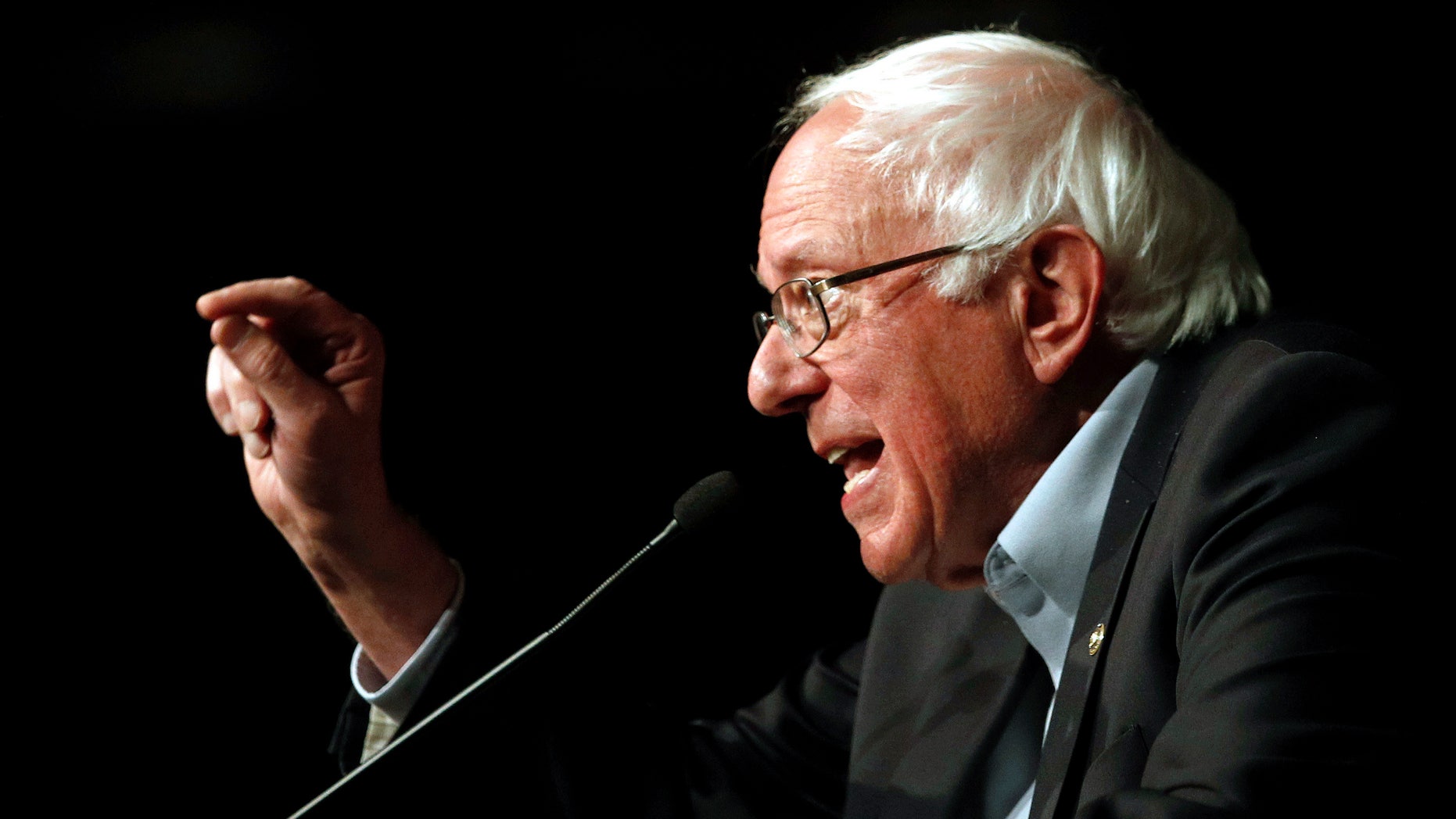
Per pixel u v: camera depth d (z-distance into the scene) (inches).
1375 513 148.6
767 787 259.6
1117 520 184.2
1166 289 201.9
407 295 425.4
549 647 200.8
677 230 418.6
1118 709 164.1
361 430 228.7
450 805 233.3
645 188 417.4
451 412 432.5
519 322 427.8
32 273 405.4
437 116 415.5
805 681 278.8
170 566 418.6
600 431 428.5
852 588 400.2
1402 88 337.4
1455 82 333.1
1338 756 124.3
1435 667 133.5
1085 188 198.8
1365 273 340.8
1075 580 200.4
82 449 414.9
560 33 410.3
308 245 419.5
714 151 410.6
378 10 407.8
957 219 196.7
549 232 423.5
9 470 409.7
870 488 206.4
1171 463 182.4
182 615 416.8
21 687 404.5
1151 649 163.5
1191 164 222.1
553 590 246.2
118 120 403.2
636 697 265.3
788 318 206.5
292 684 418.3
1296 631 135.4
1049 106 203.6
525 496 428.5
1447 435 161.5
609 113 413.4
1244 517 153.6
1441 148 335.0
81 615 410.6
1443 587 142.6
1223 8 348.8
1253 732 128.0
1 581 406.9
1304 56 344.5
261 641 419.8
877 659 255.4
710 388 423.8
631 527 423.2
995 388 197.2
